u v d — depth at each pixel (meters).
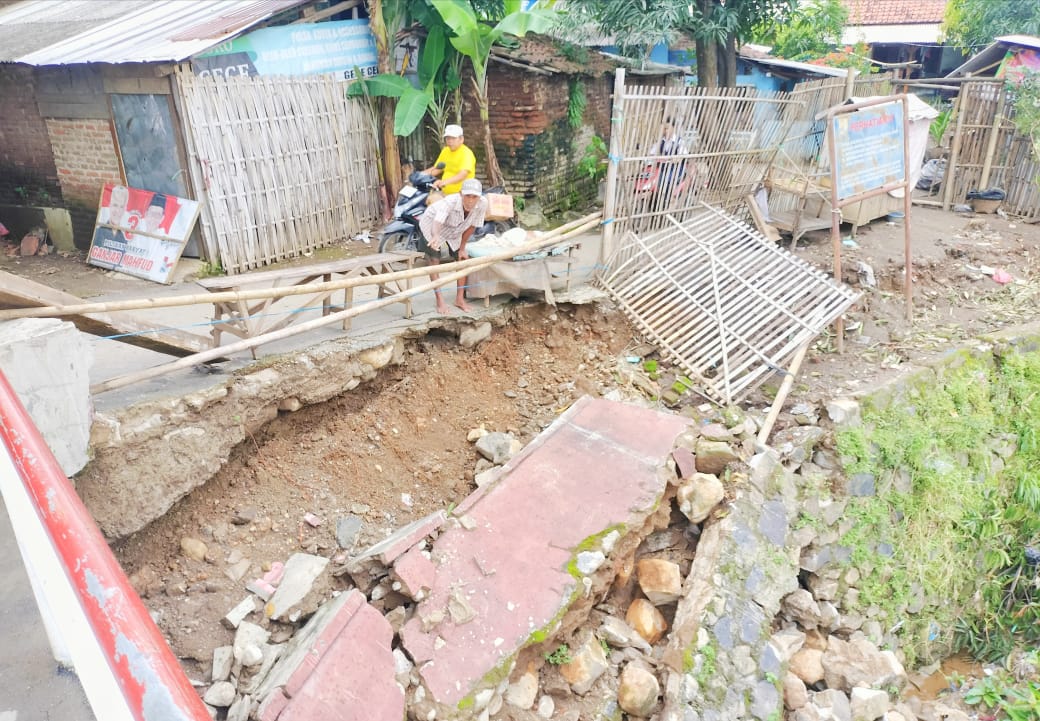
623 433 5.86
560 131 11.88
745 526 5.58
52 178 9.93
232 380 4.89
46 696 2.06
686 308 7.30
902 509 6.71
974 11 18.44
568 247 7.32
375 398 5.98
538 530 4.96
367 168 10.63
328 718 3.59
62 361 3.81
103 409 4.28
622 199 7.73
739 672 4.95
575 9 10.80
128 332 4.48
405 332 6.10
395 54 10.83
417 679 4.04
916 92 16.66
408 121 9.92
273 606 4.28
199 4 10.52
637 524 5.12
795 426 6.49
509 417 6.46
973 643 7.17
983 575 7.42
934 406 7.16
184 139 8.31
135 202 8.91
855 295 7.02
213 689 3.80
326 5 10.00
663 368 7.09
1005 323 8.48
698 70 11.84
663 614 5.37
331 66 10.08
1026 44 13.04
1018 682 6.61
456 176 7.43
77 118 9.08
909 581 6.67
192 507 4.77
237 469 5.07
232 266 8.91
